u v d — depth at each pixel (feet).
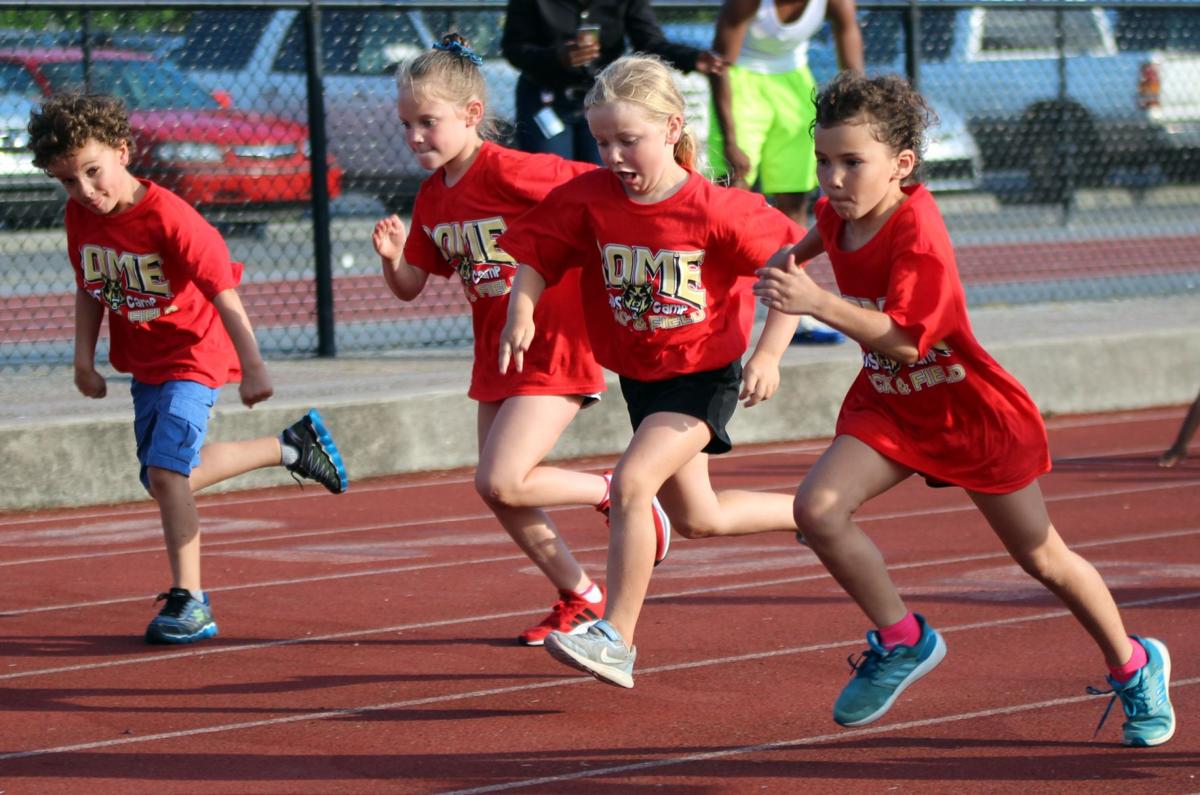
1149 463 77.87
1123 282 122.42
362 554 60.95
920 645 36.47
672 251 42.55
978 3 106.22
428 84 46.78
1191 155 123.24
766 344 41.52
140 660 46.78
